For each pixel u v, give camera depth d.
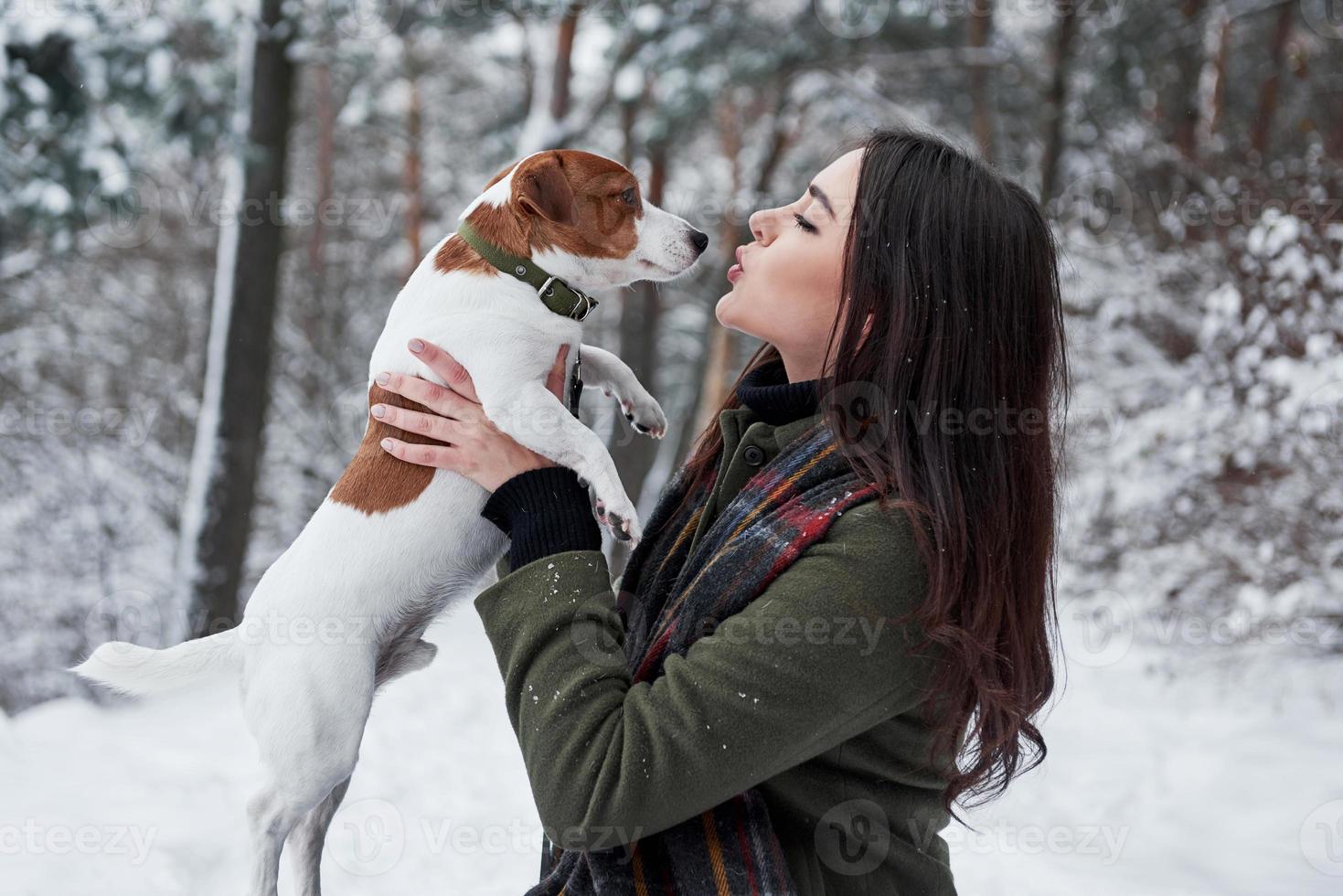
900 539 1.37
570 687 1.37
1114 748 5.00
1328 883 3.44
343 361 14.62
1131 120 11.19
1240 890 3.37
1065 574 7.00
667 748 1.29
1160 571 6.66
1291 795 4.32
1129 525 6.98
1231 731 5.25
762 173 14.62
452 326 2.12
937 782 1.51
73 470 10.80
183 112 8.80
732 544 1.46
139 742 4.71
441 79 16.34
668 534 1.76
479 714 5.48
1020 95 13.55
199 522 8.16
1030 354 1.56
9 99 7.62
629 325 15.59
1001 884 3.38
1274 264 6.01
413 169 15.35
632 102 12.94
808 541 1.40
